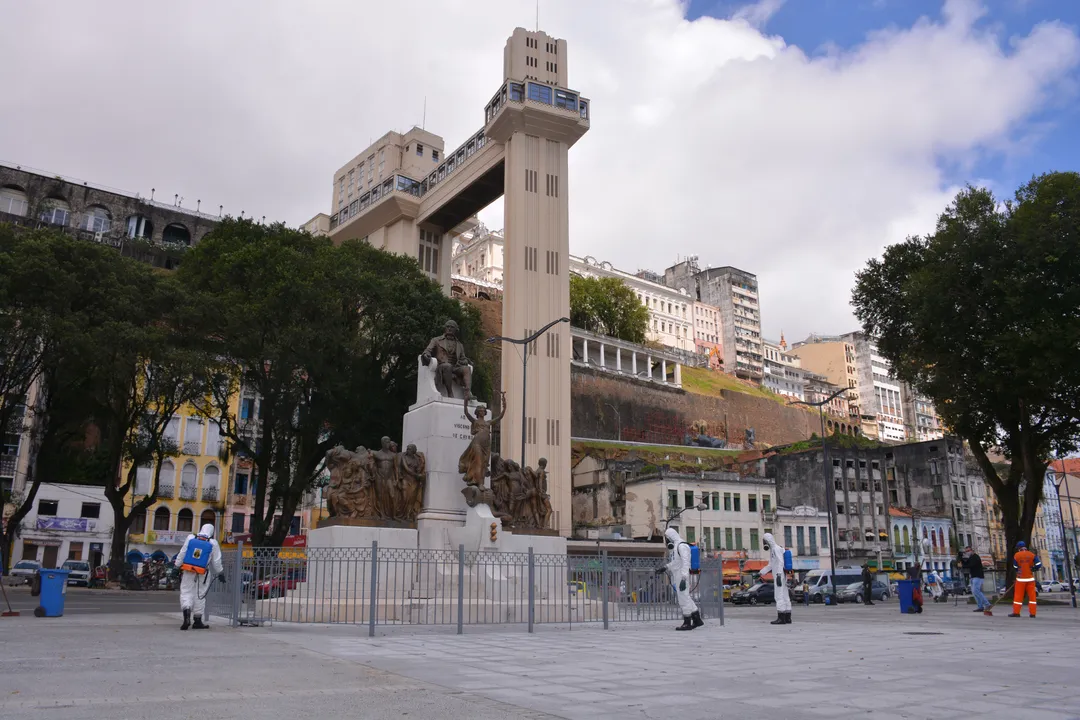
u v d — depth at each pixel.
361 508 17.92
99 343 32.06
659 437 102.44
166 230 83.88
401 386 42.50
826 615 24.58
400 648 10.94
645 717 6.08
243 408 58.66
